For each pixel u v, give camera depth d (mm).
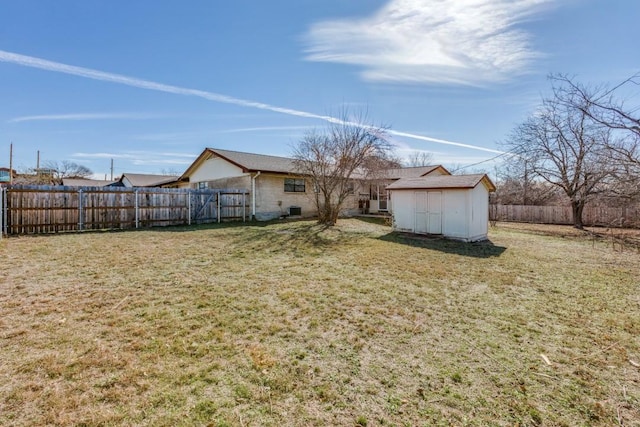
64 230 10086
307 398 2098
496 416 1959
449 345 2893
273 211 15703
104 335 2910
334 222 13133
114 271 5164
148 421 1832
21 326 3059
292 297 4082
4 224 9000
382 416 1938
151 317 3348
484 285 4793
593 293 4445
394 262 6207
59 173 36188
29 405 1940
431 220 9844
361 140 12898
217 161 16922
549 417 1962
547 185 17062
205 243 8086
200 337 2920
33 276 4773
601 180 12016
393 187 10742
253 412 1944
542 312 3725
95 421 1816
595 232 12188
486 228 10117
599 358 2686
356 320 3414
